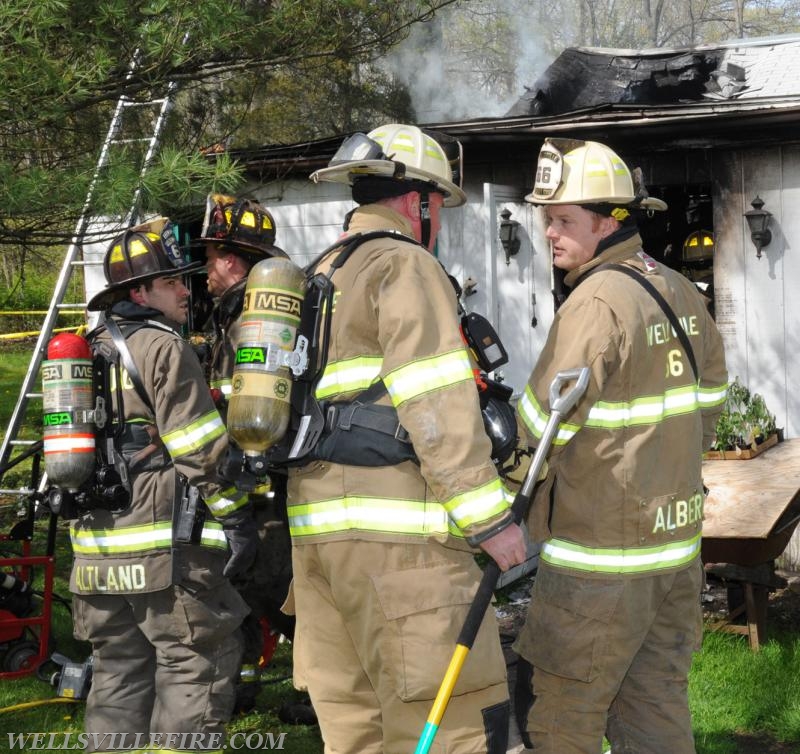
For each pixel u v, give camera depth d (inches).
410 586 134.6
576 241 169.2
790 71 521.0
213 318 220.1
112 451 182.1
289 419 141.1
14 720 249.9
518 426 160.2
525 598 340.8
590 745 161.3
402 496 136.6
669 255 632.4
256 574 220.7
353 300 139.8
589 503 158.7
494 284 409.7
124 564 182.1
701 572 171.8
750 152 385.7
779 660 272.5
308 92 502.0
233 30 299.4
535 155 422.6
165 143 353.4
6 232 291.6
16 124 284.0
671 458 162.1
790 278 383.6
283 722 244.4
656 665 167.8
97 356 185.5
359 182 151.4
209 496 179.8
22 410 376.2
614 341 154.9
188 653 185.6
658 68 562.3
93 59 280.8
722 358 185.9
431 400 129.3
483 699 138.9
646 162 402.0
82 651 295.9
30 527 279.1
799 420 386.3
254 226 219.1
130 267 190.2
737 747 229.8
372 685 143.3
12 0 251.0
